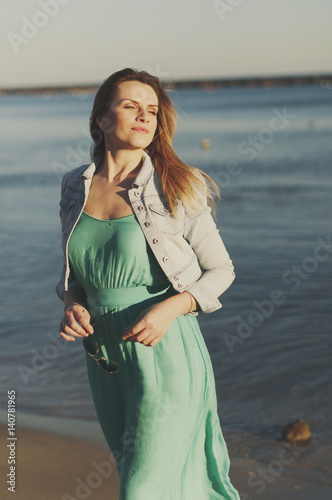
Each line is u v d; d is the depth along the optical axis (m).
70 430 6.45
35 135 68.69
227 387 8.16
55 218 21.39
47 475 5.32
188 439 3.10
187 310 2.98
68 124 90.31
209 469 3.31
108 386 3.20
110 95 3.15
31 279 13.62
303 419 7.14
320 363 8.71
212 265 3.14
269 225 18.83
